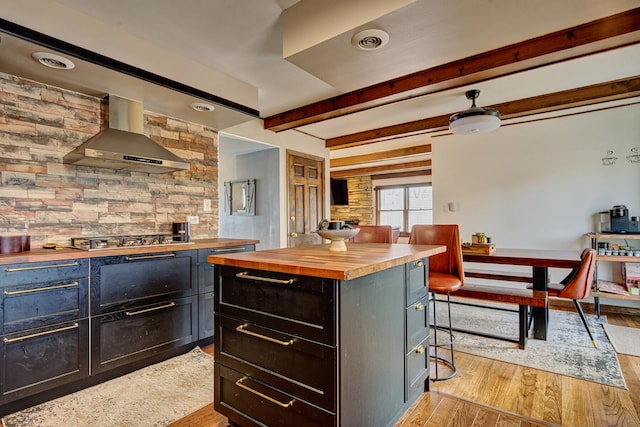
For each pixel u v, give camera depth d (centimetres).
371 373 155
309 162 525
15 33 180
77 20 204
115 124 274
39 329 199
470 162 488
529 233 445
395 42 200
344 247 198
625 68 289
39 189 250
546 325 306
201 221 363
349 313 139
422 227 282
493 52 247
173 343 268
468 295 308
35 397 201
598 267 399
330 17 194
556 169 429
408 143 584
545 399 206
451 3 165
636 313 386
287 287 148
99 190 285
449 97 357
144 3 197
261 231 496
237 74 298
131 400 207
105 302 228
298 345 144
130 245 263
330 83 262
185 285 277
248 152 508
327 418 135
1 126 232
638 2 168
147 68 240
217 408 178
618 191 393
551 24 186
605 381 227
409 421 185
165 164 277
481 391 217
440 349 287
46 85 252
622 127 391
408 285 191
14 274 190
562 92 340
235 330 169
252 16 213
